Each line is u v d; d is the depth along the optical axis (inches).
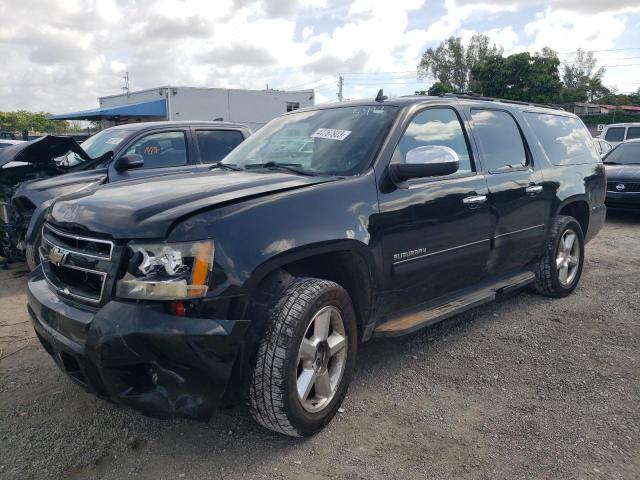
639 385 141.3
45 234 128.0
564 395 136.5
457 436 118.9
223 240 103.5
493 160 175.2
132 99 1151.6
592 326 183.3
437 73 2566.4
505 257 177.9
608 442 116.2
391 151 140.0
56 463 110.2
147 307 98.9
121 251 103.2
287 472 107.0
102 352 98.8
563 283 211.5
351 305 124.7
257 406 109.3
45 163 263.0
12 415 128.6
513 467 108.1
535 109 211.2
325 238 117.5
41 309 115.5
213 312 101.3
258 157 158.9
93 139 293.3
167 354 98.4
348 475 106.0
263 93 1122.0
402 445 115.7
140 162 254.4
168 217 102.5
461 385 142.3
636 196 385.7
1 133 732.7
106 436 119.7
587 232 228.4
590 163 229.9
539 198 190.9
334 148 144.5
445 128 161.6
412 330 141.4
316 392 119.1
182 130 287.1
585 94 2500.0
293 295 111.3
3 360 159.9
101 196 121.3
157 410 100.8
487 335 175.9
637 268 260.4
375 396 136.7
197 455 112.7
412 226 139.6
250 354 108.0
